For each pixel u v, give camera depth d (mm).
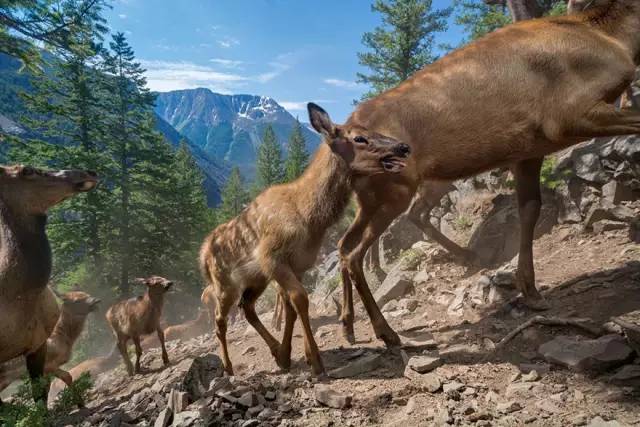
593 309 1755
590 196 2664
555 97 1715
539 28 1799
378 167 1674
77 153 11734
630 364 1384
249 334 2977
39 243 1857
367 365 1733
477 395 1404
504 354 1644
